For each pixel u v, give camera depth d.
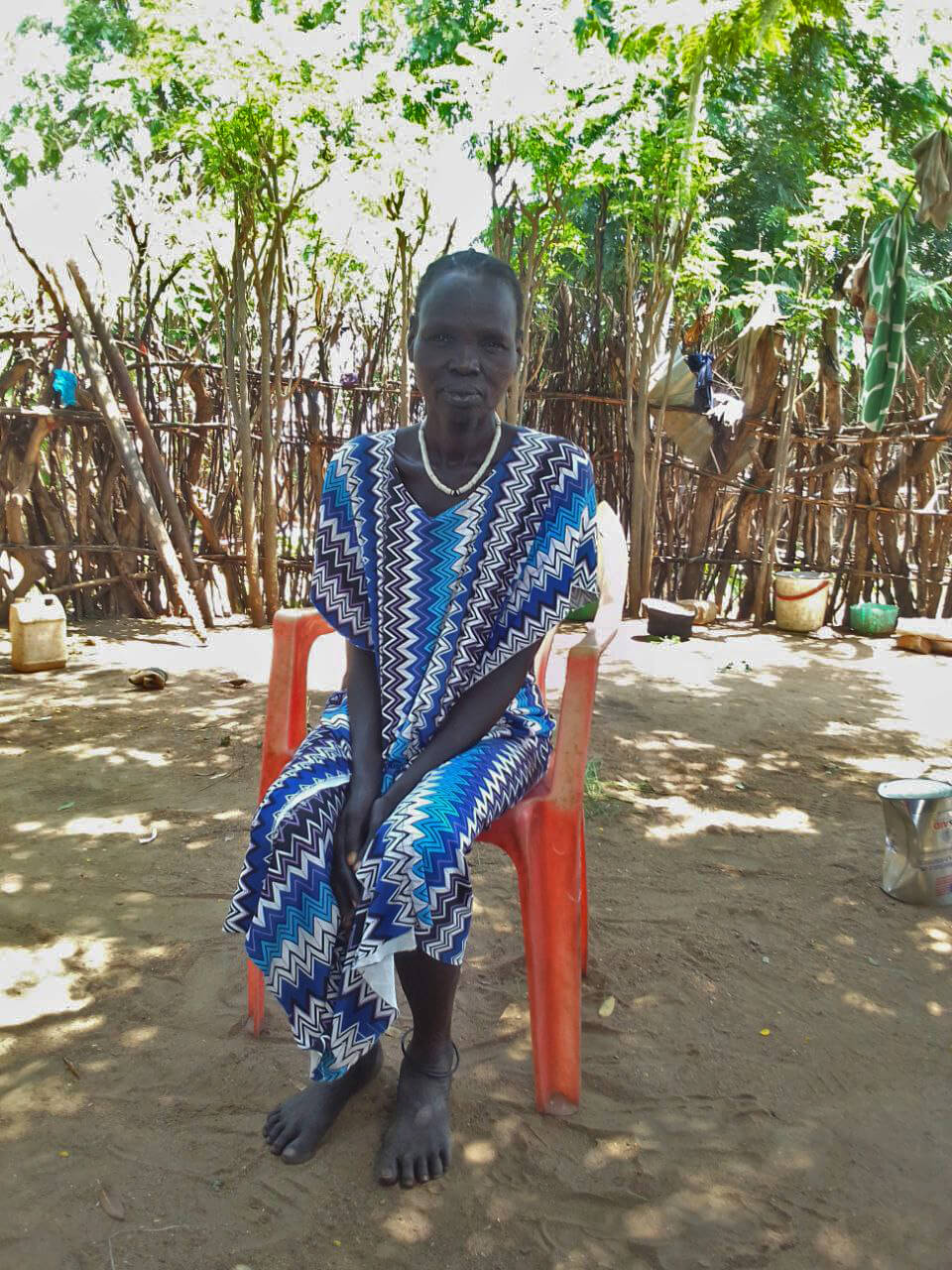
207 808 3.58
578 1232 1.74
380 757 1.96
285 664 2.21
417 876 1.68
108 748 4.27
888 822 3.05
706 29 7.66
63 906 2.82
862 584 8.16
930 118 12.27
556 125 6.79
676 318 7.96
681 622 7.19
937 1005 2.48
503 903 2.95
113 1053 2.18
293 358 7.47
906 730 4.98
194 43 6.15
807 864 3.27
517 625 2.00
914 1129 2.02
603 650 2.08
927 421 7.71
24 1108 2.00
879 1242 1.73
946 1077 2.19
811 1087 2.14
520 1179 1.86
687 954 2.66
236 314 6.88
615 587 2.29
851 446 7.97
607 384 8.14
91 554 7.08
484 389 1.92
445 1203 1.80
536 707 2.24
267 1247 1.69
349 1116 2.02
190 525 7.51
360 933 1.70
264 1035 2.26
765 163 12.57
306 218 7.24
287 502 7.68
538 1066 2.02
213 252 7.10
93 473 6.97
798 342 7.64
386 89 6.61
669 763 4.30
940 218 6.98
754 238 12.62
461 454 2.01
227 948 2.62
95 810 3.55
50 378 6.68
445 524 2.00
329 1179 1.84
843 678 6.16
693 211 7.57
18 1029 2.25
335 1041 1.73
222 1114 2.00
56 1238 1.68
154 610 7.35
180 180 7.44
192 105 7.59
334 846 1.81
